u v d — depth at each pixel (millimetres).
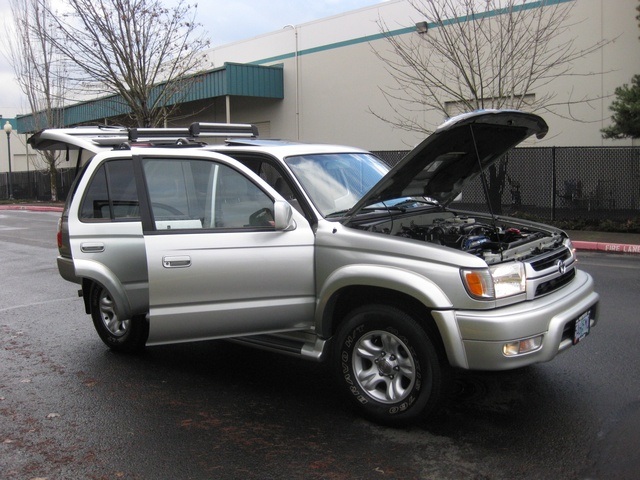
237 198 4473
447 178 5086
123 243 5090
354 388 4152
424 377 3840
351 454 3676
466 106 15664
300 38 23734
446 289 3701
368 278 3932
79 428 4152
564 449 3654
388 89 20672
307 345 4418
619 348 5406
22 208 31469
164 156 4562
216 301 4289
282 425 4121
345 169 4914
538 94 16969
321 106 23281
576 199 14867
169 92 18859
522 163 15531
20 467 3627
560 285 4164
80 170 5465
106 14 15375
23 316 7309
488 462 3527
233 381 4984
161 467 3584
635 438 3754
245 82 23594
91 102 24969
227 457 3686
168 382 4992
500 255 3934
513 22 15039
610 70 15695
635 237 12719
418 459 3586
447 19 15938
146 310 5219
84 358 5656
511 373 4887
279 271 4262
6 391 4859
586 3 15805
